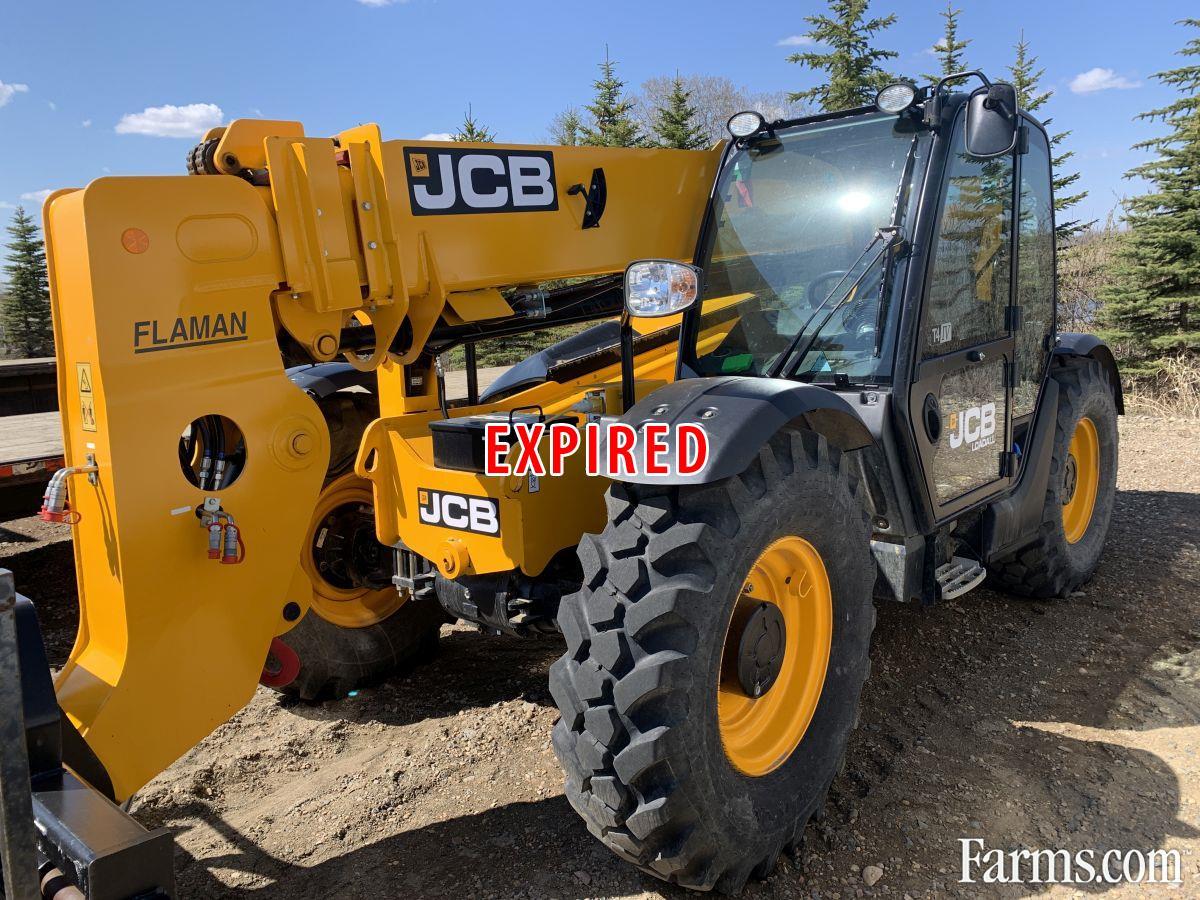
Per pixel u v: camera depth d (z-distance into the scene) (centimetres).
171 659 210
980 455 314
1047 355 373
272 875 236
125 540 200
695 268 214
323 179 227
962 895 222
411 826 255
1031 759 282
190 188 207
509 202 271
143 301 200
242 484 219
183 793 278
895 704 319
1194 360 1043
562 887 226
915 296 267
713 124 2448
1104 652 358
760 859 219
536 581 264
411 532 274
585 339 376
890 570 276
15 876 136
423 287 255
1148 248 1084
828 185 290
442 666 369
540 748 295
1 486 393
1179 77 1066
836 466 236
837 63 1545
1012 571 400
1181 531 504
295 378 334
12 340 2364
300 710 337
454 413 305
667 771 194
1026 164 346
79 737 194
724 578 200
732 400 216
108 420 197
